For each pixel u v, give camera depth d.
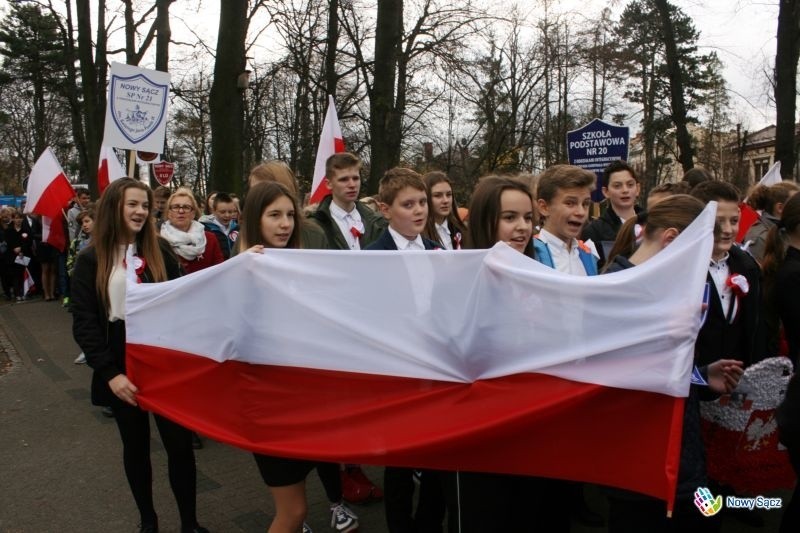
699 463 2.26
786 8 12.20
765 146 37.72
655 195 4.31
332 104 5.99
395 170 3.48
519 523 2.53
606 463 2.13
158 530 3.49
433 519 3.08
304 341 2.62
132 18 16.45
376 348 2.50
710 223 1.97
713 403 2.74
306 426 2.62
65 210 11.89
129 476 3.35
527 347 2.24
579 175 3.04
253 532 3.56
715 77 32.69
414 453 2.38
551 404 2.17
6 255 14.06
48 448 4.93
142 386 3.10
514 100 22.05
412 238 3.49
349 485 3.93
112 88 6.87
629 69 24.66
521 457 2.27
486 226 2.80
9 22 30.88
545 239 3.14
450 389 2.38
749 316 3.07
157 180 11.88
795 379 2.21
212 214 6.50
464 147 22.81
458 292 2.37
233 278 2.75
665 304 1.99
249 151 23.28
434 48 15.75
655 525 2.20
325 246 4.14
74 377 7.15
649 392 2.04
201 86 21.28
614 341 2.07
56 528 3.63
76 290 3.25
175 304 2.95
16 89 36.53
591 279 2.13
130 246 3.31
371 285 2.51
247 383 2.74
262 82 17.84
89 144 17.02
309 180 19.66
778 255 3.19
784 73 12.38
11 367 7.66
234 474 4.41
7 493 4.12
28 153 46.59
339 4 16.09
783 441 2.26
